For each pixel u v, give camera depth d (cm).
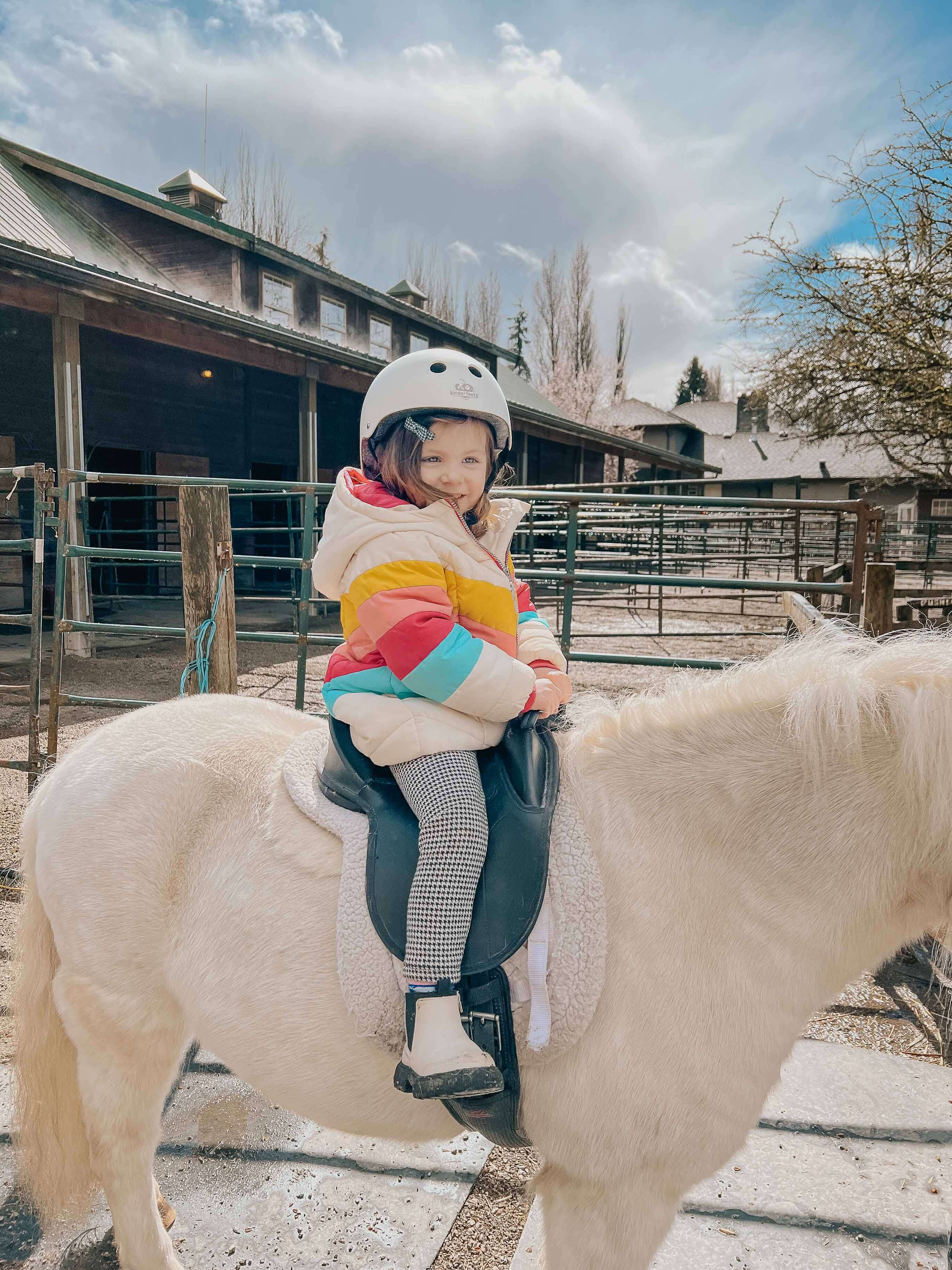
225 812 149
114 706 415
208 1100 229
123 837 150
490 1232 188
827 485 4319
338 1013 131
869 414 1266
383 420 144
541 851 127
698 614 1227
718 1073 125
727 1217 189
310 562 449
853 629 157
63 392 846
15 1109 165
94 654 885
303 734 164
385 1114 138
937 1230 186
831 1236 184
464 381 140
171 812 151
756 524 2100
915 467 1418
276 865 139
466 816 126
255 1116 222
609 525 1558
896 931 133
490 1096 124
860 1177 201
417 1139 143
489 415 142
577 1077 125
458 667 128
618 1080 124
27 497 1116
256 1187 198
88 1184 165
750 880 129
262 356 1128
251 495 477
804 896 129
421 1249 181
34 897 163
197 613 341
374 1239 184
